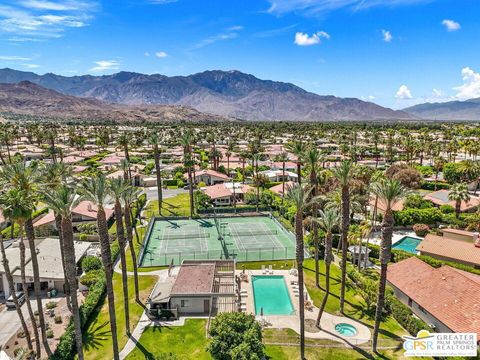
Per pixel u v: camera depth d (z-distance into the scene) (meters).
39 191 32.22
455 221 67.19
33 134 189.88
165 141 199.75
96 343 34.66
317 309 40.62
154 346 34.06
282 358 32.34
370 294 41.00
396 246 61.12
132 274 49.12
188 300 39.62
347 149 142.12
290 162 129.38
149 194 97.31
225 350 29.12
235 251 58.12
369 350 33.47
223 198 87.00
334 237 58.97
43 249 51.56
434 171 115.25
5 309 41.00
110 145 189.00
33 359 32.25
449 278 39.28
